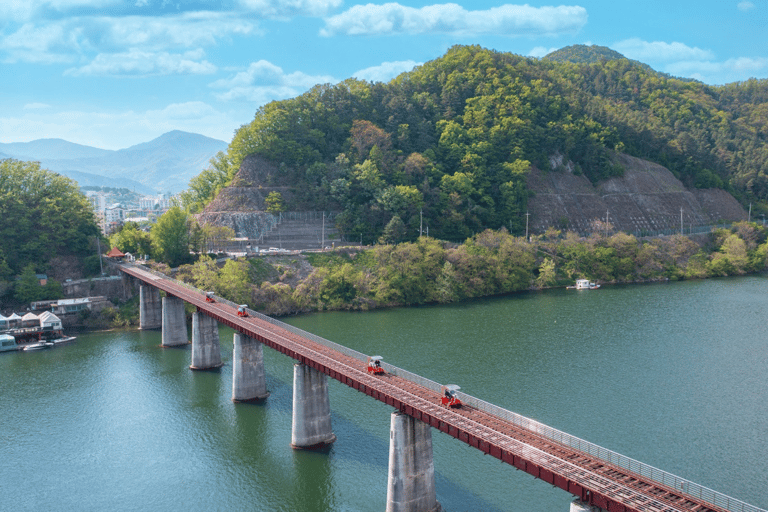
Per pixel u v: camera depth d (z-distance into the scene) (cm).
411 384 8394
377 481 8944
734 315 18825
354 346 15625
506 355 14725
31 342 17200
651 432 10194
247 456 9881
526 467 6031
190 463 9769
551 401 11594
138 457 10000
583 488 5472
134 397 12650
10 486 9175
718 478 8638
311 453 9844
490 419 7162
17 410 12025
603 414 10969
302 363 9944
